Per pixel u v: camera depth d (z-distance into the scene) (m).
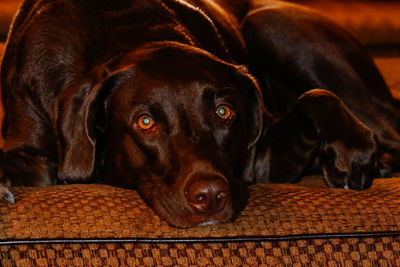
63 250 2.45
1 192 2.53
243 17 4.76
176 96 2.78
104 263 2.46
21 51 3.35
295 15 4.39
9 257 2.41
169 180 2.72
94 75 2.96
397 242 2.64
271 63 4.43
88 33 3.27
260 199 2.79
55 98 3.06
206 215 2.60
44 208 2.52
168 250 2.52
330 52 4.24
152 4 3.53
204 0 4.36
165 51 2.99
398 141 4.02
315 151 3.45
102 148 3.10
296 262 2.57
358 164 3.15
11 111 3.41
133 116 2.83
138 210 2.65
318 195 2.81
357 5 7.75
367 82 4.20
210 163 2.68
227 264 2.53
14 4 6.86
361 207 2.72
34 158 3.31
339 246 2.61
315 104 3.33
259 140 3.25
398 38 7.46
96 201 2.62
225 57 3.79
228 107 2.88
